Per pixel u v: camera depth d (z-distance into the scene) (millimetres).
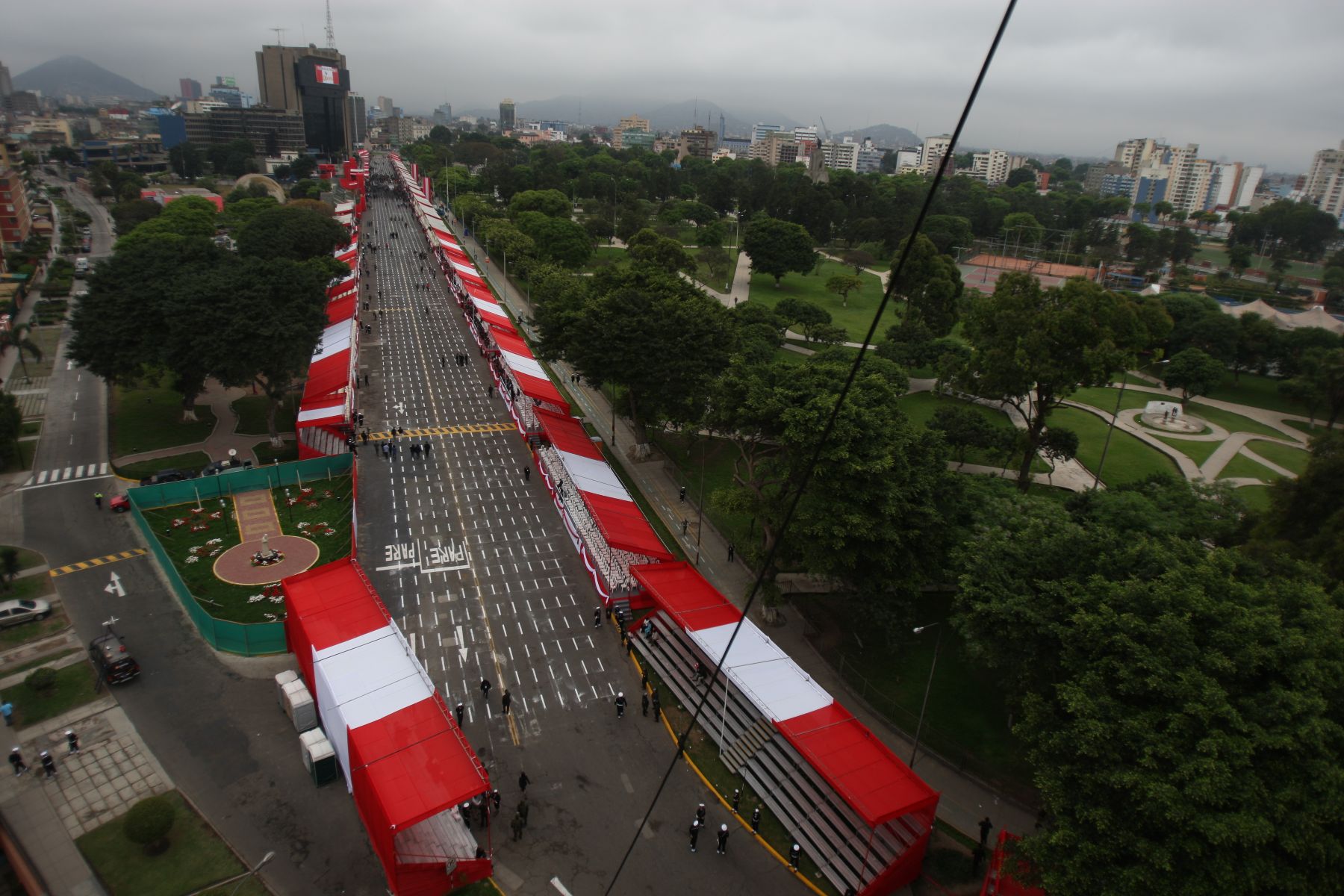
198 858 40719
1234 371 137625
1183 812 29828
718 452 95375
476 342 138250
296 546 70875
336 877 39969
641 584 60750
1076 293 80312
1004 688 50219
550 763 48094
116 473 82250
